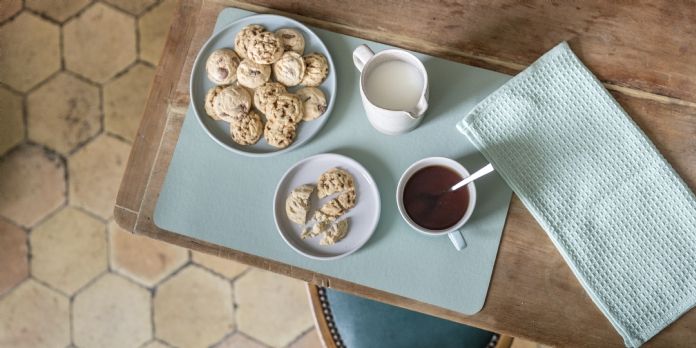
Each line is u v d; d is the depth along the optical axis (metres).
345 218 0.84
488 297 0.81
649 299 0.80
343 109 0.87
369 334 1.05
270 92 0.84
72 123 1.63
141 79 1.63
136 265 1.58
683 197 0.81
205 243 0.85
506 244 0.82
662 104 0.84
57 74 1.64
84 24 1.66
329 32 0.88
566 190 0.82
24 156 1.62
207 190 0.86
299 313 1.53
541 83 0.84
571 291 0.81
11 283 1.58
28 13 1.67
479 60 0.87
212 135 0.84
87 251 1.59
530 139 0.83
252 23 0.87
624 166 0.82
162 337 1.54
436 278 0.82
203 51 0.86
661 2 0.86
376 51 0.87
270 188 0.86
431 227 0.79
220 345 1.53
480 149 0.83
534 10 0.86
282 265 0.84
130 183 0.87
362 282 0.83
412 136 0.85
